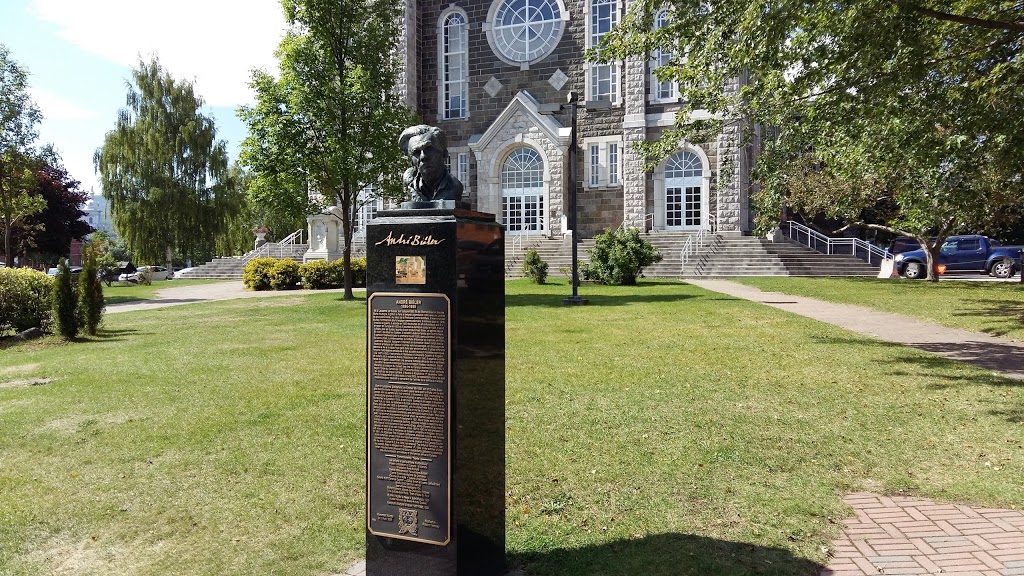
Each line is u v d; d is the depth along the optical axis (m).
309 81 19.75
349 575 3.74
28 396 7.91
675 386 7.89
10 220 24.67
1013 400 7.07
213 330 13.73
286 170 19.58
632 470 5.21
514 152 34.34
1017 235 37.25
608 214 33.16
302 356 10.30
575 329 12.52
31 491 5.01
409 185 3.61
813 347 10.41
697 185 31.50
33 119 23.30
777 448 5.68
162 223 40.53
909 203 14.09
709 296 18.56
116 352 11.15
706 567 3.71
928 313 14.44
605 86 33.59
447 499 3.34
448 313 3.29
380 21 20.95
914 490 4.80
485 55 35.34
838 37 8.65
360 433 6.28
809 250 28.91
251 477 5.22
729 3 9.99
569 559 3.84
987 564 3.77
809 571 3.68
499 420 3.71
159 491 4.98
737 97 11.38
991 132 9.57
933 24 9.30
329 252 31.70
